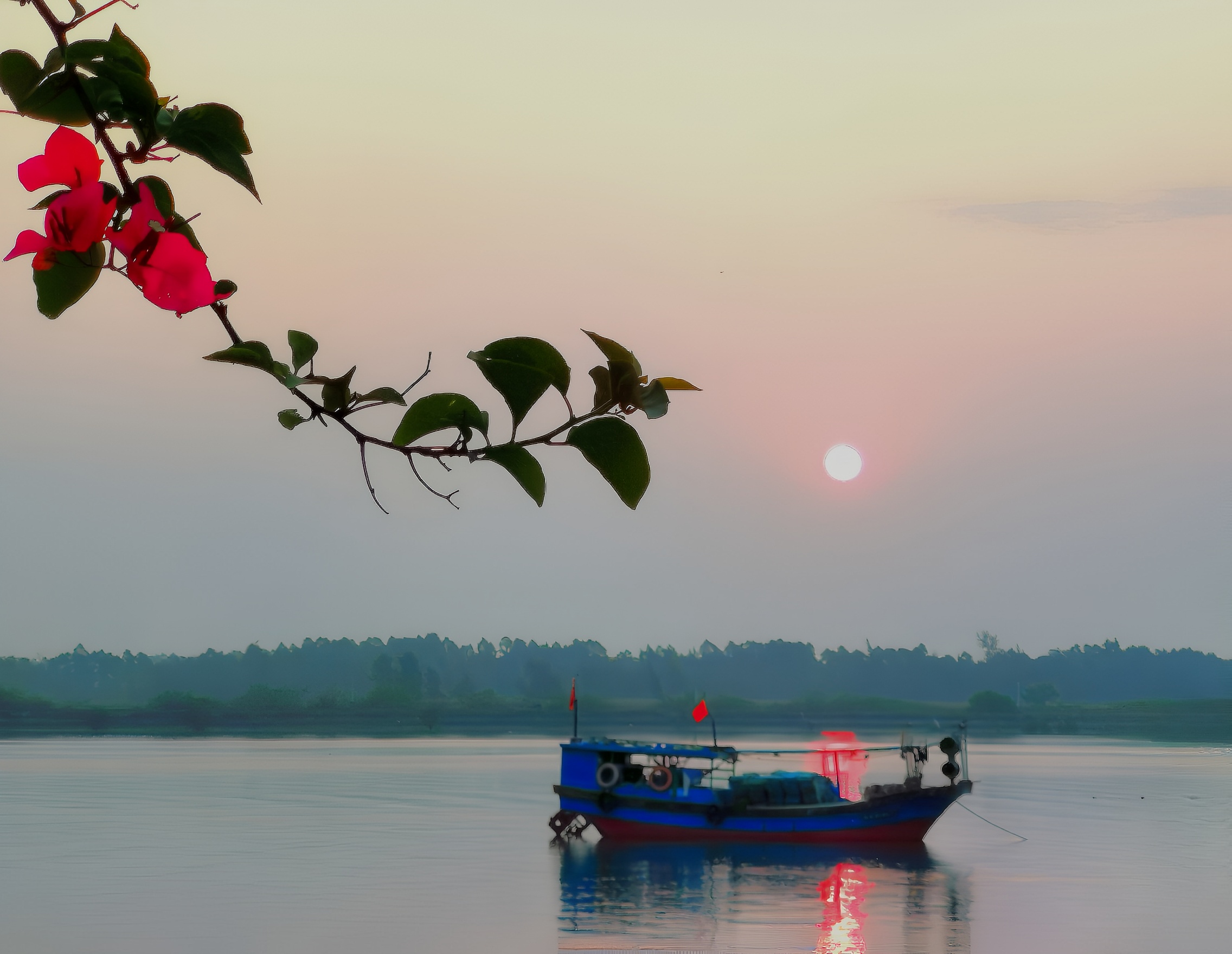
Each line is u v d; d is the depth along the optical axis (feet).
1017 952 134.51
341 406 5.53
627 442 5.72
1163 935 144.87
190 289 4.86
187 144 5.23
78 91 5.27
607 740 235.81
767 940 138.72
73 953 131.13
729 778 221.25
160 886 178.91
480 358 5.66
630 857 209.97
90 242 4.68
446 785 421.59
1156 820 298.97
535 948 133.39
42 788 401.08
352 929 144.66
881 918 153.38
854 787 249.34
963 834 261.44
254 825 272.10
